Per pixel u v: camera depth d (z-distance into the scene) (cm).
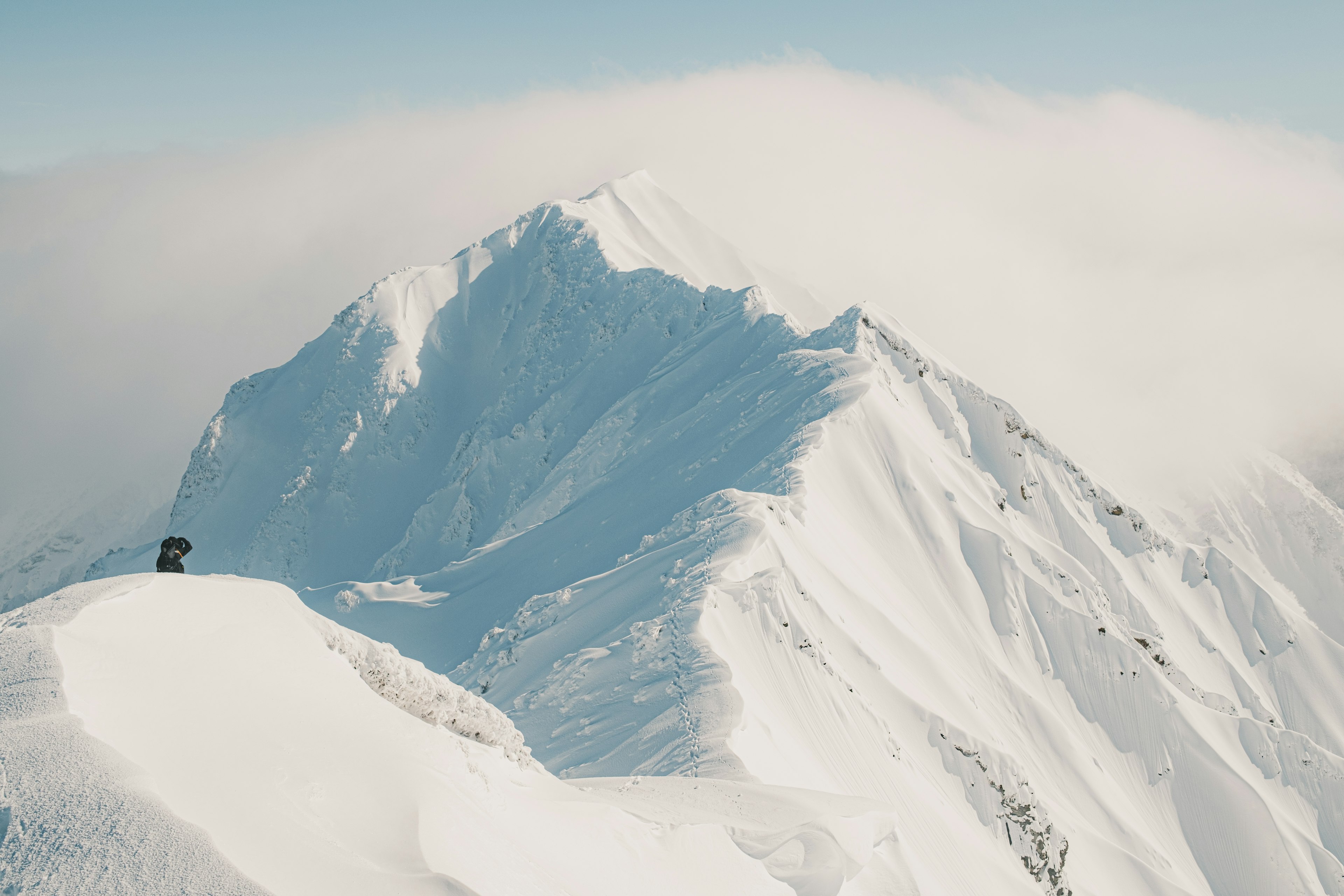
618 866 1378
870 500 7950
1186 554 10331
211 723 948
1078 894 5206
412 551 16675
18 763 761
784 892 1736
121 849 701
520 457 16688
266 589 1248
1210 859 7106
